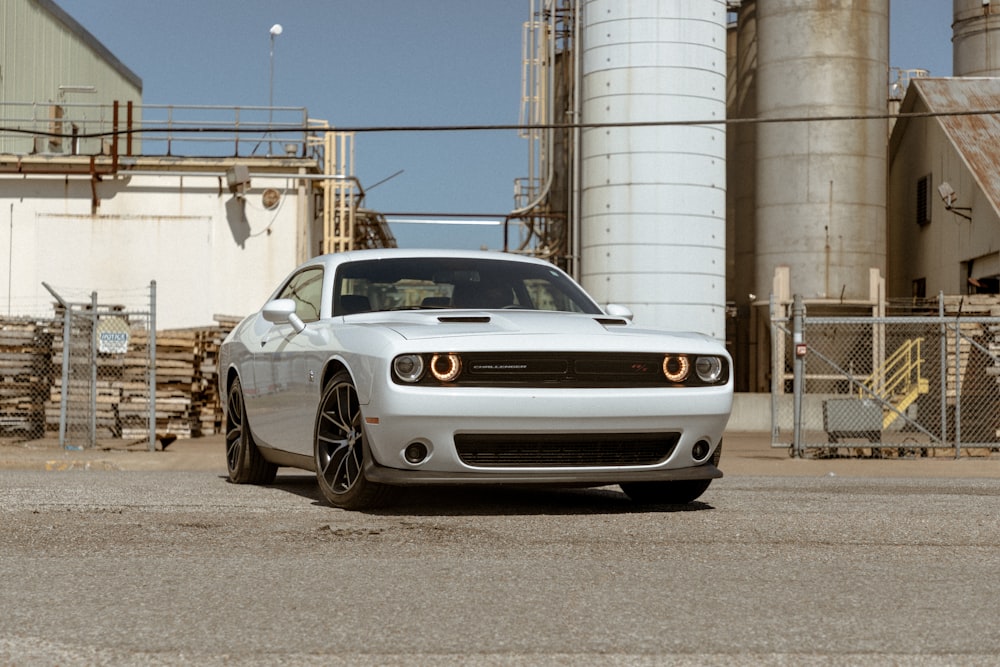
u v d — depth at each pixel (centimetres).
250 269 2766
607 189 3139
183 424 1952
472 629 363
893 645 343
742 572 466
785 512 669
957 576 459
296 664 321
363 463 654
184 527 589
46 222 2767
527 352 640
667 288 3094
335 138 2914
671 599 411
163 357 1959
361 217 3522
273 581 443
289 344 770
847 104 3500
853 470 1270
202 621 374
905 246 3666
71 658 328
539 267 816
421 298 756
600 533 573
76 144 2820
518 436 637
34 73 4025
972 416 1912
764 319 3541
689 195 3109
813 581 447
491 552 514
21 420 1895
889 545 539
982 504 723
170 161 2800
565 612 388
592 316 728
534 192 3772
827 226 3478
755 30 3969
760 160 3588
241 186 2730
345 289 766
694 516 647
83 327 1894
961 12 4500
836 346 3344
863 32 3531
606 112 3150
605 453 655
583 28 3250
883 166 3556
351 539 550
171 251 2767
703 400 666
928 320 1410
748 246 3916
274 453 819
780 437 2406
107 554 505
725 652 334
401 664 321
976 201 3102
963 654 333
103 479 924
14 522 608
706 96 3139
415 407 625
